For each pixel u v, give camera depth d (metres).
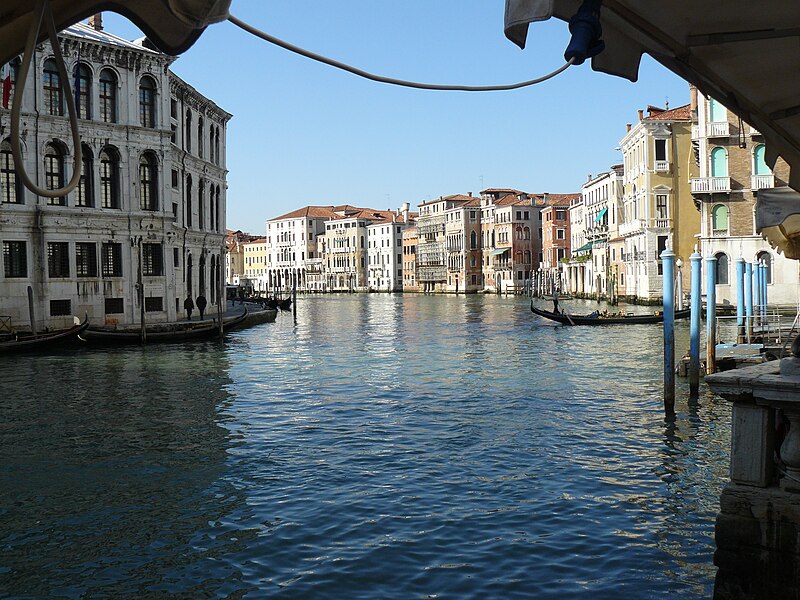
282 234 148.62
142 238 34.12
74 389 18.97
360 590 7.01
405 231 128.50
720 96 5.02
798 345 5.37
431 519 8.90
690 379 16.55
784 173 42.59
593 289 77.62
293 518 9.01
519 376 21.28
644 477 10.57
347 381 20.62
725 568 5.27
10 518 9.05
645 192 54.84
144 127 34.00
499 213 105.62
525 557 7.71
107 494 10.01
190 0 2.45
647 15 3.96
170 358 26.08
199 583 7.23
